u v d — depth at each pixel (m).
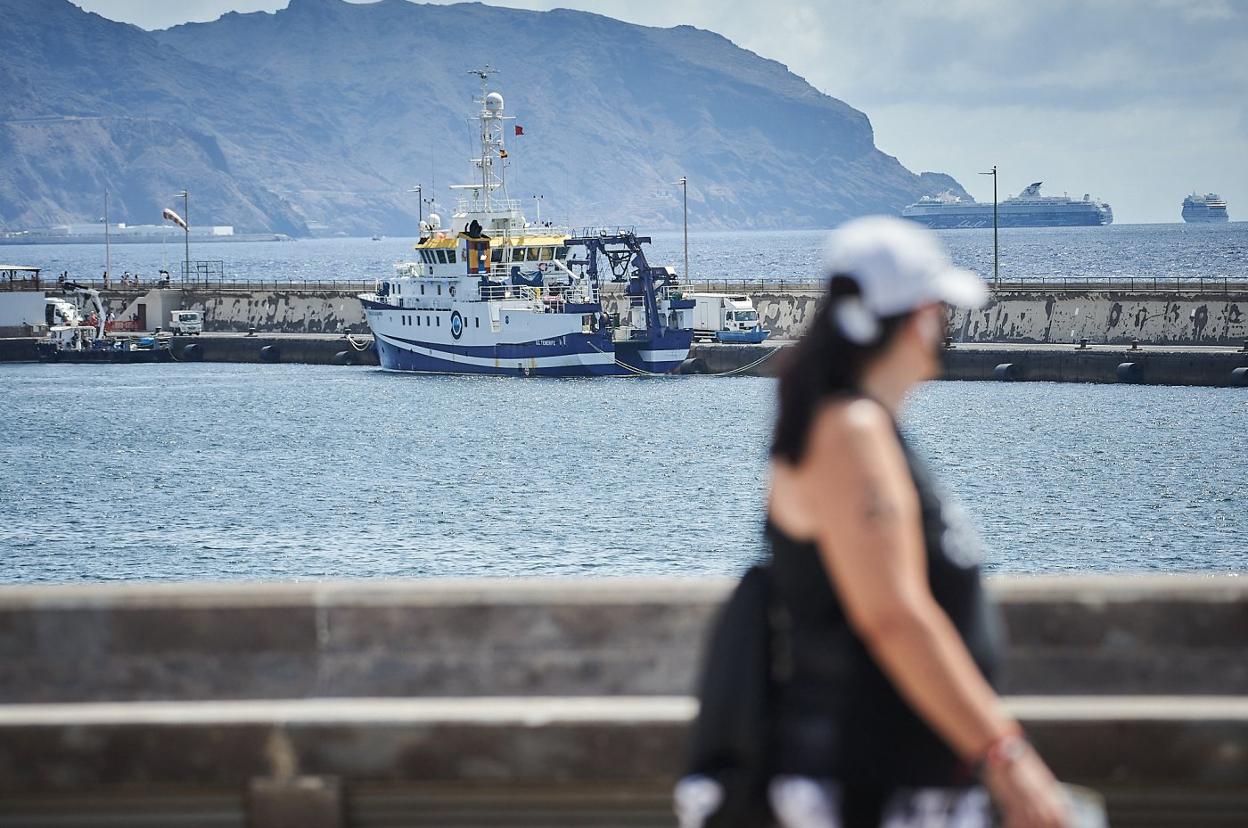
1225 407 139.38
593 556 83.56
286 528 93.94
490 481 111.62
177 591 11.52
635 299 188.75
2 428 149.12
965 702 6.90
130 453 131.00
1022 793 6.84
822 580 7.36
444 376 191.25
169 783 10.47
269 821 10.44
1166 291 171.25
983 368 164.25
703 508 97.62
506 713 10.43
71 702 11.48
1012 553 83.06
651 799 10.38
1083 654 11.02
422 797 10.48
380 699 11.46
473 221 187.00
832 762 7.38
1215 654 10.97
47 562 85.19
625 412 153.75
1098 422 132.50
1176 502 96.56
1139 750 10.17
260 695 11.48
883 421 7.26
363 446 133.50
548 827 10.44
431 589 11.48
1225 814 10.23
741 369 184.38
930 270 7.50
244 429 146.62
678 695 11.34
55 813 10.59
